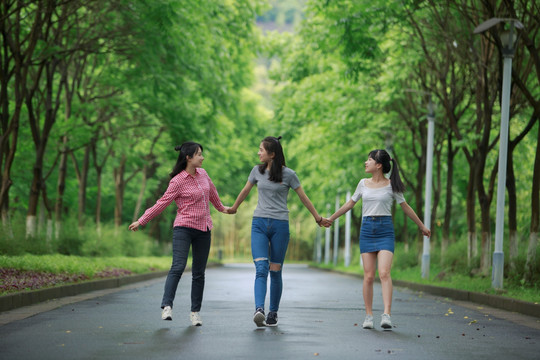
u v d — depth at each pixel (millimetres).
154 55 26812
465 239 32031
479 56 24484
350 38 22406
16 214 31000
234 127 50438
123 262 30766
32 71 28547
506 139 19969
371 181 11828
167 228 60812
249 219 113500
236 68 41906
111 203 58031
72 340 9656
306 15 31484
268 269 11266
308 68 43688
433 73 30125
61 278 19406
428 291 24516
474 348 9570
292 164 60125
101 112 33938
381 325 11461
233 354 8594
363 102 35062
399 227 51375
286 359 8297
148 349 8930
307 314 14102
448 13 24375
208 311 14297
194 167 11438
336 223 67250
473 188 28375
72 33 28000
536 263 22547
